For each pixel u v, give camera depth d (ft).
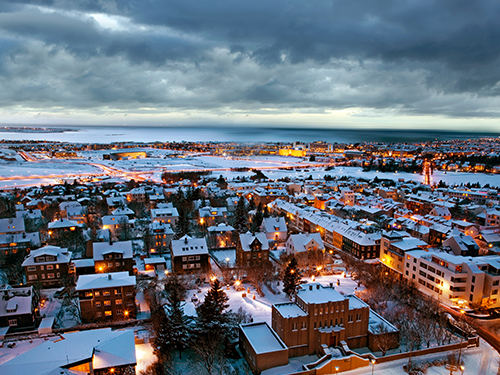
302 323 222.48
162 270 368.89
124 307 266.36
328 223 480.64
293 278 299.79
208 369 197.47
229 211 620.08
